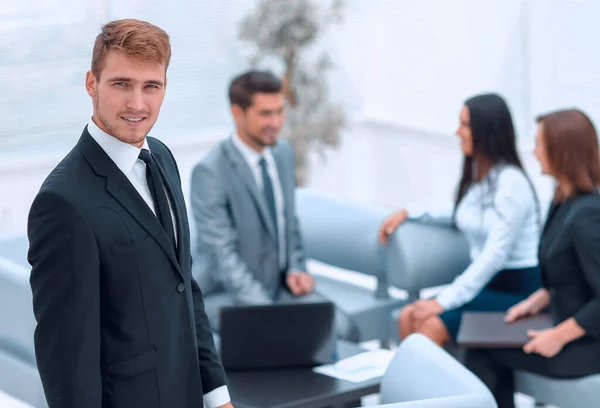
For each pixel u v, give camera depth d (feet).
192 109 25.30
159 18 24.34
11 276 14.66
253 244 15.81
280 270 16.29
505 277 15.29
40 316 7.45
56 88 23.31
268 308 12.84
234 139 16.08
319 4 24.18
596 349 13.12
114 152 7.64
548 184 22.94
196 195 15.74
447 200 26.11
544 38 22.57
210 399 8.71
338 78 27.55
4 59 22.57
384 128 27.68
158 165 8.12
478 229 15.21
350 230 17.40
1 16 22.39
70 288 7.30
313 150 24.97
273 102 15.72
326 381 12.30
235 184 15.78
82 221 7.32
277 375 12.60
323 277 18.39
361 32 27.55
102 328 7.66
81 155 7.61
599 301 12.92
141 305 7.66
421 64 26.45
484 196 14.94
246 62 24.12
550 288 13.65
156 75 7.42
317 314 12.89
